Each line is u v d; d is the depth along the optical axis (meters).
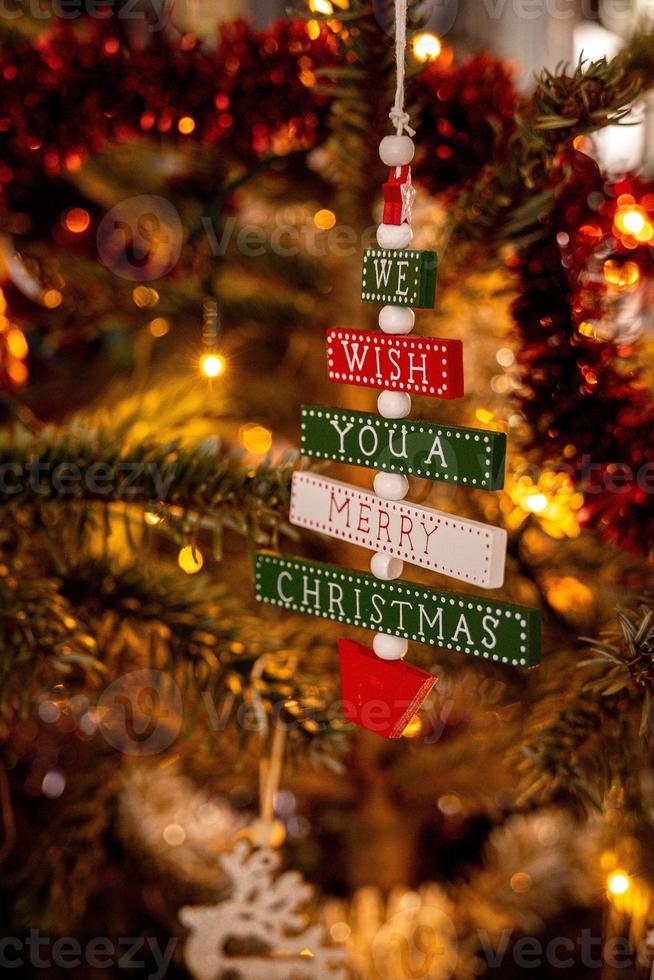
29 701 0.49
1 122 0.49
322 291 0.61
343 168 0.50
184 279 0.61
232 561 0.64
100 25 0.49
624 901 0.49
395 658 0.43
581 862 0.64
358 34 0.42
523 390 0.46
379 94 0.44
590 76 0.41
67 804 0.62
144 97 0.48
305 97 0.48
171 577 0.53
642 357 0.52
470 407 0.60
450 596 0.41
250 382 0.69
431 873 0.67
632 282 0.47
